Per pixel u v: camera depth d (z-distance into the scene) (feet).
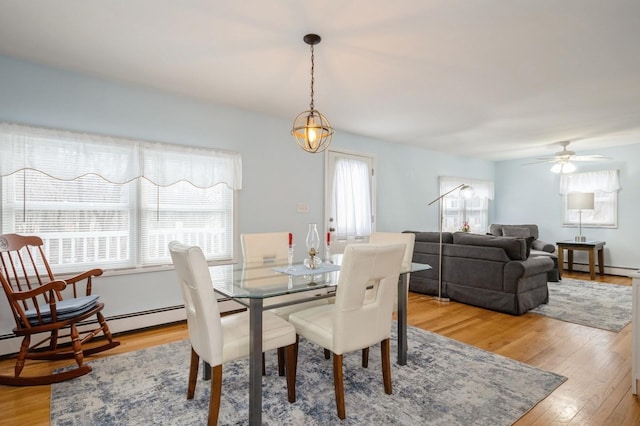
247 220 12.71
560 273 18.75
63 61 8.71
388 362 6.68
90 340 9.53
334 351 5.90
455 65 8.83
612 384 7.09
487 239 12.64
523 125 14.73
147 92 10.55
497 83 10.04
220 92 10.89
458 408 6.20
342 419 5.83
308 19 6.77
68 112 9.27
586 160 18.60
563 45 7.76
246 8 6.42
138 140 10.28
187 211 11.37
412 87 10.38
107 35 7.43
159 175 10.59
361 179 16.79
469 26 6.98
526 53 8.17
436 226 20.76
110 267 9.96
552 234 22.00
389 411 6.10
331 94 11.02
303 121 13.65
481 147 19.65
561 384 7.09
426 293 14.84
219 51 8.15
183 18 6.75
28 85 8.73
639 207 18.53
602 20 6.73
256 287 6.24
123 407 6.21
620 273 19.13
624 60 8.51
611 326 10.71
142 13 6.58
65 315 7.38
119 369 7.72
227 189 12.26
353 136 16.49
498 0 6.10
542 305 13.14
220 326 5.47
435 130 15.66
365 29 7.13
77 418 5.87
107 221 9.91
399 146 18.67
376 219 17.54
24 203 8.73
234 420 5.84
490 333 10.15
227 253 12.21
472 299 13.04
